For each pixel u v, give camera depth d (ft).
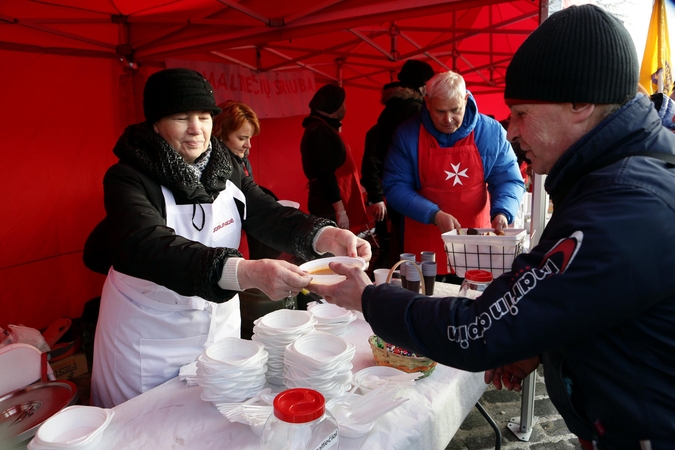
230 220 5.80
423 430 4.12
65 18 10.91
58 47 11.21
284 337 4.68
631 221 2.62
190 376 4.84
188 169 5.09
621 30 2.95
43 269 11.73
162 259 4.19
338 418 3.89
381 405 3.98
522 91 3.14
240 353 4.60
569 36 2.92
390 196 9.65
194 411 4.31
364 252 5.40
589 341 3.02
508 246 6.58
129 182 4.89
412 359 4.76
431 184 9.49
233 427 4.04
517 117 3.34
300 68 18.61
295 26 10.80
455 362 3.12
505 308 2.92
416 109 11.57
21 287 11.29
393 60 16.56
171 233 4.52
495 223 8.68
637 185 2.71
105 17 11.81
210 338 5.65
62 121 11.66
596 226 2.67
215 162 5.48
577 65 2.90
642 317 2.80
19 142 10.91
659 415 2.85
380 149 12.18
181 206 5.22
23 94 10.83
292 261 9.94
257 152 17.95
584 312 2.71
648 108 3.08
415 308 3.36
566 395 3.40
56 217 11.84
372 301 3.63
